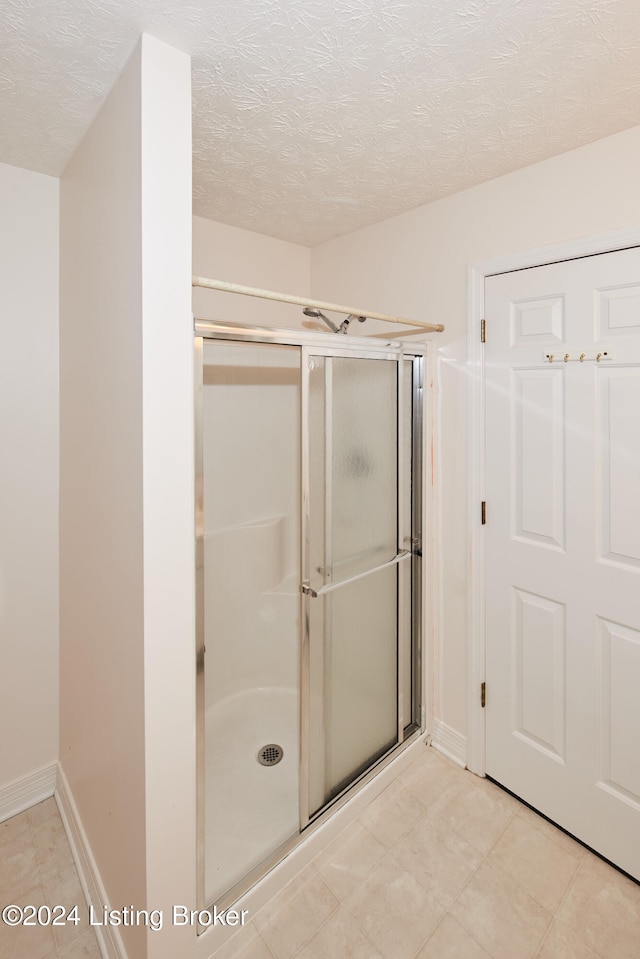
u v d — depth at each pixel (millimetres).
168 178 1079
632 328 1476
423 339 2062
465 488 1973
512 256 1737
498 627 1899
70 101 1276
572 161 1585
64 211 1717
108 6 952
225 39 1062
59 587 1877
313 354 1591
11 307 1719
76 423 1596
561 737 1731
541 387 1705
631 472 1506
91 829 1528
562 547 1688
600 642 1613
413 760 2078
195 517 1290
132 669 1168
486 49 1116
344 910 1465
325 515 1695
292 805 1756
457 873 1578
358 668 1872
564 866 1602
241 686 2311
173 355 1106
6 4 940
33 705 1855
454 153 1604
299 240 2447
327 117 1390
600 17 1023
